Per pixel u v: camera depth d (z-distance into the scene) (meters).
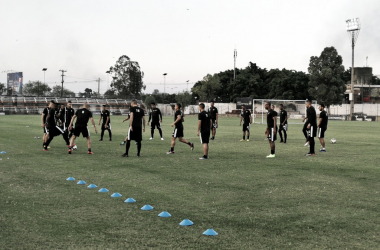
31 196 6.81
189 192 7.25
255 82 78.81
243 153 13.91
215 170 9.94
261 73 87.62
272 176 9.09
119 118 55.09
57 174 9.13
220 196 6.93
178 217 5.56
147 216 5.60
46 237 4.65
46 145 14.15
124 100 85.31
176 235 4.76
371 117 58.00
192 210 5.96
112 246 4.36
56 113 14.20
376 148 16.11
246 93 79.38
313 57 67.56
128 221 5.34
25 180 8.33
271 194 7.13
